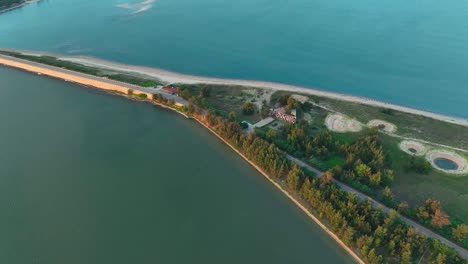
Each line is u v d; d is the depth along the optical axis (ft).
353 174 429.79
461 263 327.67
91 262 363.76
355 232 359.46
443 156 483.10
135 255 370.53
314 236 387.34
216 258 366.63
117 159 501.56
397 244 346.74
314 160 460.14
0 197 440.04
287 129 514.68
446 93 640.99
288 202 428.15
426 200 398.42
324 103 615.16
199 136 547.08
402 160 474.90
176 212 418.92
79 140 539.70
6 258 368.27
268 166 453.17
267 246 378.12
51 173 476.54
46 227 400.88
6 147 523.29
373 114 582.76
